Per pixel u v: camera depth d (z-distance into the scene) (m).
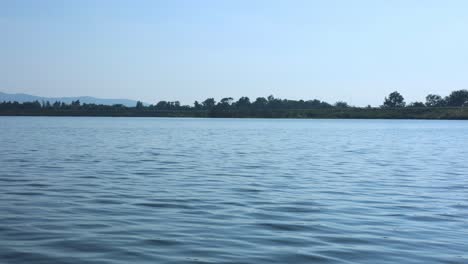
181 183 26.70
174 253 13.46
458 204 21.30
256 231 16.02
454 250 14.07
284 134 92.62
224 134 90.06
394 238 15.35
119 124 144.75
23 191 23.14
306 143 66.38
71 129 102.44
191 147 56.19
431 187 26.41
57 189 23.91
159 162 38.12
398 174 32.19
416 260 13.11
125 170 32.38
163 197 22.14
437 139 78.75
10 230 15.58
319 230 16.27
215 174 30.95
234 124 158.62
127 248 13.84
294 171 33.22
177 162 38.34
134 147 54.72
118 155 43.84
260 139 75.12
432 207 20.58
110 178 28.27
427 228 16.72
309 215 18.62
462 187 26.48
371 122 195.38
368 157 45.38
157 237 15.05
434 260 13.12
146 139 71.00
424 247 14.36
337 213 19.08
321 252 13.74
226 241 14.73
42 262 12.48
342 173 32.41
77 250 13.55
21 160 37.72
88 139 68.31
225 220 17.55
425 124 169.88
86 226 16.31
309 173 32.16
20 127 109.62
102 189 24.16
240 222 17.25
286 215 18.56
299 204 20.88
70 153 44.97
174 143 63.03
